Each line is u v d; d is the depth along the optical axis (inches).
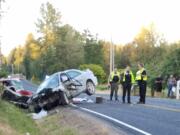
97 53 3627.0
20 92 1058.7
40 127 752.3
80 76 1053.8
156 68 1980.8
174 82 1414.9
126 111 810.8
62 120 771.4
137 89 1556.3
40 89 994.7
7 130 569.6
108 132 557.9
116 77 1128.8
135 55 3983.8
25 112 971.3
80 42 3668.8
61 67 3580.2
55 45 3666.3
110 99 1141.1
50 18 3902.6
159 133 540.1
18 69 5634.8
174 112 774.5
